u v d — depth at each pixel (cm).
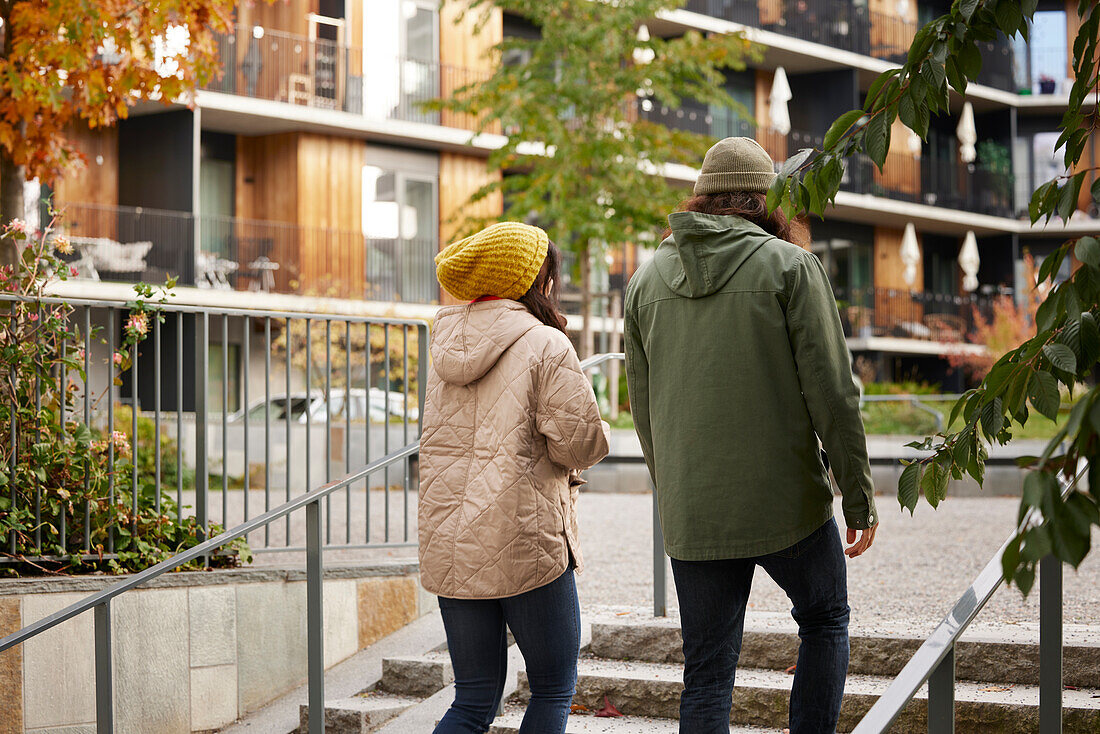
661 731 389
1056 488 159
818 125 2833
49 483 484
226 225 2075
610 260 2053
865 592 598
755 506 276
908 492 262
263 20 2072
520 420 296
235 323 1902
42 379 483
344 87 2133
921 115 219
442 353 307
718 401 280
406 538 553
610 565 746
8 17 610
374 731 425
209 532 506
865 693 373
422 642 521
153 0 627
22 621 442
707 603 285
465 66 2305
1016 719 351
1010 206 3070
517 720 406
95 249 1794
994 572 232
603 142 1809
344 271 2117
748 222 288
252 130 2103
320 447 1377
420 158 2248
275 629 504
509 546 292
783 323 277
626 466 1530
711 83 1917
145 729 461
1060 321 204
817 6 2812
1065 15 3156
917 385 2745
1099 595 558
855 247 2897
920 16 3089
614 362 1969
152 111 1950
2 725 434
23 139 623
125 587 337
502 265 304
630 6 1812
